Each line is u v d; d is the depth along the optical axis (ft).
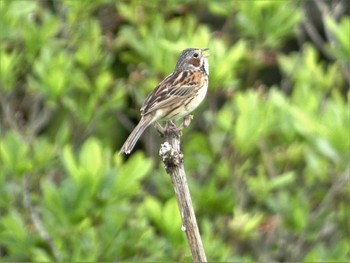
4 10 42.47
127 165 36.78
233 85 43.16
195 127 50.31
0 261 39.32
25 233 37.93
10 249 39.19
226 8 46.39
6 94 44.57
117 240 37.83
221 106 52.70
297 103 43.93
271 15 45.11
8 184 40.42
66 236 37.58
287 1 45.62
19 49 46.19
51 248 38.32
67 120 47.39
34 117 45.80
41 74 42.55
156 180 43.70
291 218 42.88
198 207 42.55
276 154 45.62
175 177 24.08
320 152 42.88
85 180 35.91
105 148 43.34
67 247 38.91
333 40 46.85
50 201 36.09
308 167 45.32
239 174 43.24
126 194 37.06
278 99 42.39
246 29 45.34
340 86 49.08
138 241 38.73
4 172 40.22
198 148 44.47
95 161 36.70
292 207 42.86
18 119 46.16
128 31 44.39
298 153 45.39
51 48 45.32
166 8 46.65
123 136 54.75
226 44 46.85
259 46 45.96
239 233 41.47
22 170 38.60
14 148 38.75
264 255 45.55
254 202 47.32
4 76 42.57
